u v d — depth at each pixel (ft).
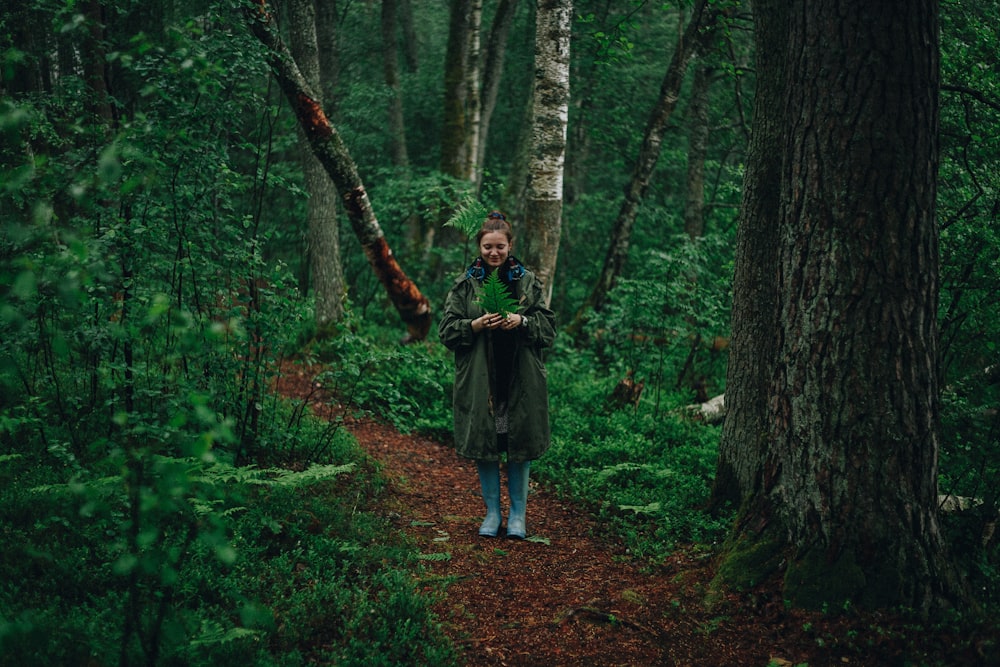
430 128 57.41
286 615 9.79
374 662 9.11
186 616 8.67
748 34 41.19
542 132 25.25
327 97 41.68
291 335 16.49
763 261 14.90
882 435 10.26
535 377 14.15
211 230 15.24
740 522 12.13
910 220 10.12
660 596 11.76
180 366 14.96
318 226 30.68
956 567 10.66
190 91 13.26
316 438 17.61
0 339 11.18
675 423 22.77
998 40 19.21
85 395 14.85
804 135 10.70
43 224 6.73
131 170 11.35
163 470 6.79
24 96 14.24
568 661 9.89
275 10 21.45
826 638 9.93
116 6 17.21
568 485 18.49
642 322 28.12
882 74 9.98
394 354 17.49
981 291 14.97
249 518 12.31
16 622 6.79
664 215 45.96
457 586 12.08
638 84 49.78
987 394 14.35
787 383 11.10
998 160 17.43
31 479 12.26
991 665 9.05
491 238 14.16
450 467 20.36
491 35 44.83
